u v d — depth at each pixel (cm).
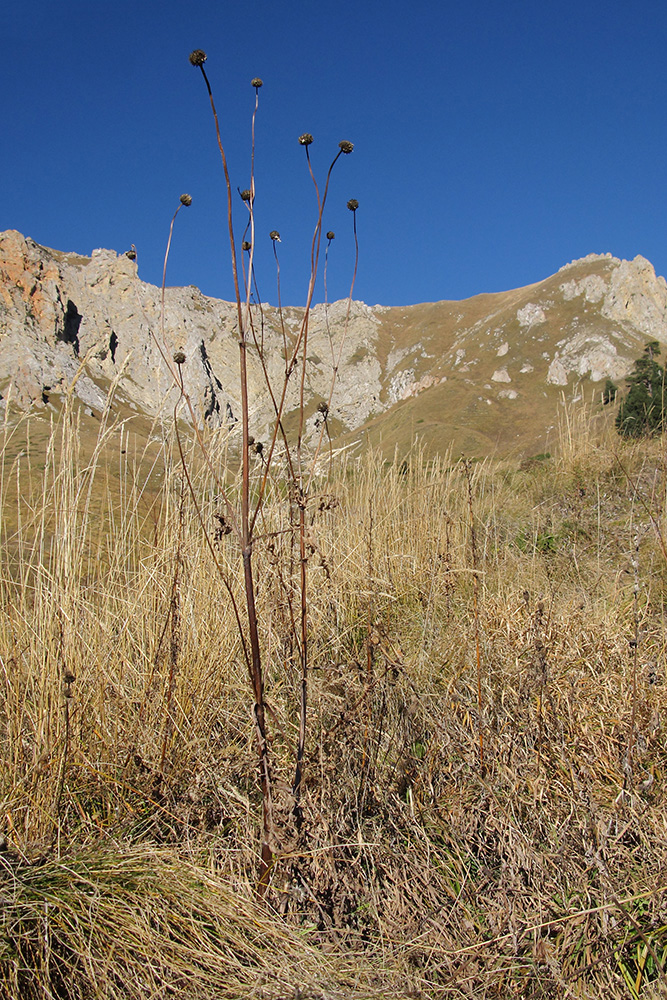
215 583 285
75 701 220
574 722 250
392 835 214
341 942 177
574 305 11319
